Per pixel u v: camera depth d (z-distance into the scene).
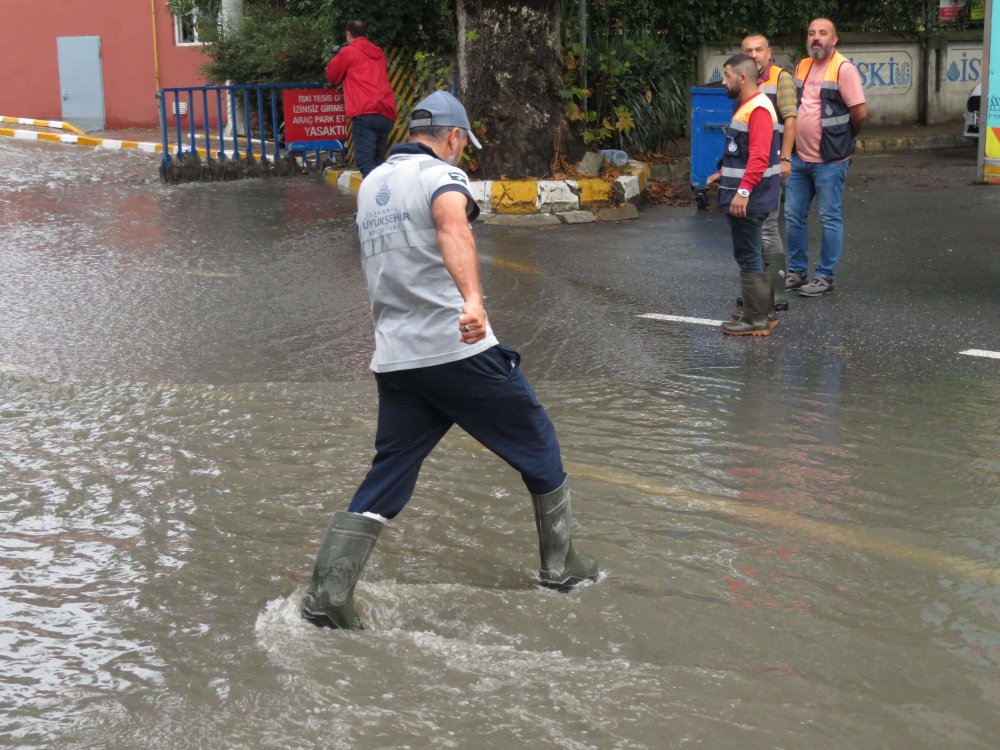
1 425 5.84
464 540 4.43
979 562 4.14
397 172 3.68
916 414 5.81
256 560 4.26
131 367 6.89
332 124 16.19
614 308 8.32
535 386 6.42
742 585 3.99
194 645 3.61
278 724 3.16
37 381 6.59
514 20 12.91
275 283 9.29
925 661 3.47
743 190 7.08
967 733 3.09
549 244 10.95
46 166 17.55
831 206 8.38
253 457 5.36
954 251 10.08
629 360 6.93
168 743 3.08
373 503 3.76
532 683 3.37
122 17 24.17
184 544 4.40
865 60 19.45
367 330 7.75
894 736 3.08
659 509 4.66
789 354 7.02
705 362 6.87
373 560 4.26
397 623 3.77
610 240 11.12
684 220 12.27
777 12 18.67
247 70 19.22
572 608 3.85
